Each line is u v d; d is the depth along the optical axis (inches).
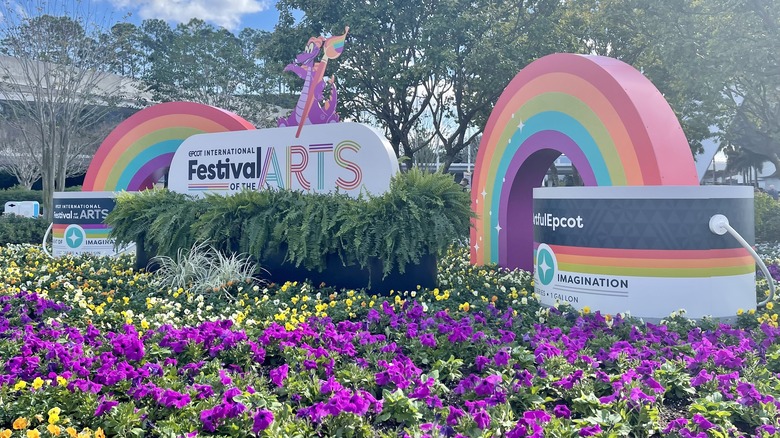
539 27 705.0
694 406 142.6
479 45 672.4
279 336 190.1
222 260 305.7
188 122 471.8
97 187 500.1
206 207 345.1
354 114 786.2
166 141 479.2
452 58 652.7
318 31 706.2
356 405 133.6
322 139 367.2
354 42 703.1
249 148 396.8
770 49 521.7
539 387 154.0
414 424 137.5
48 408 141.3
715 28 579.8
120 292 293.4
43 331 203.3
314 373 165.0
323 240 295.4
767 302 241.0
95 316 230.8
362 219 288.8
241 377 165.0
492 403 143.6
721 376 156.9
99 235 450.0
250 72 1316.4
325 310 241.9
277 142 384.8
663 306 224.4
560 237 246.7
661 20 607.2
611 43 788.6
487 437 127.6
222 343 185.6
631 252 227.1
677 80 684.7
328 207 305.3
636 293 226.7
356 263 296.8
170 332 195.5
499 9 725.9
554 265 250.5
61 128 759.7
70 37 740.7
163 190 376.5
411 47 709.3
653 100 267.4
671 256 223.8
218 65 1301.7
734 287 228.7
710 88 598.2
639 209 225.9
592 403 143.4
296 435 127.4
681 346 188.1
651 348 190.9
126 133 494.0
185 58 1274.6
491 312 234.7
